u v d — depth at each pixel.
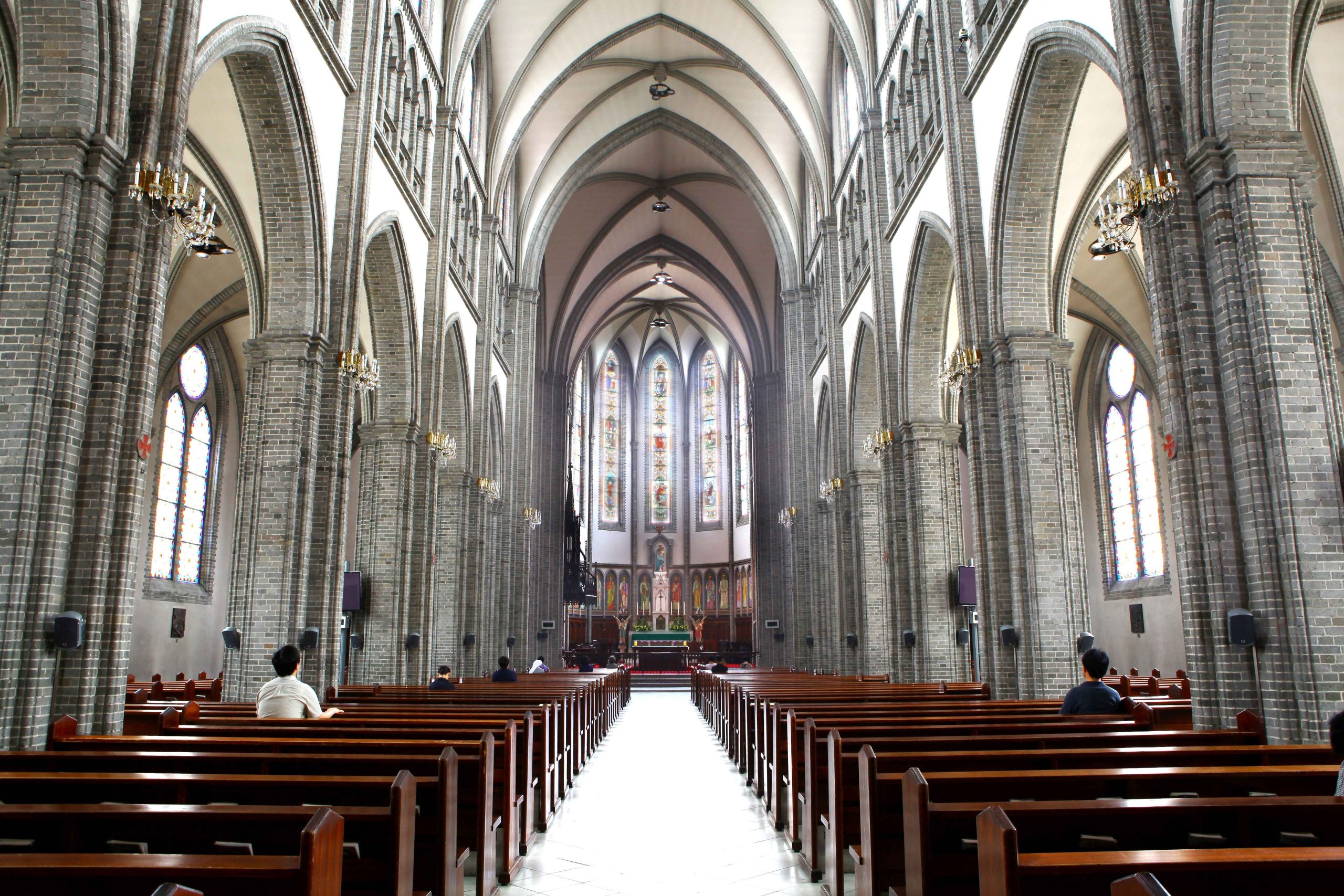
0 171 9.83
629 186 43.28
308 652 14.89
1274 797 4.63
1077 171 17.09
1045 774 5.61
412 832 4.99
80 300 9.62
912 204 22.11
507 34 30.11
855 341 28.94
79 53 9.83
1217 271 10.04
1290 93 10.20
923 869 4.74
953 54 18.55
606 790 12.85
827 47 31.50
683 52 34.19
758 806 11.63
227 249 11.49
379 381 18.89
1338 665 9.09
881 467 24.72
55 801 5.69
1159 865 3.44
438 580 27.16
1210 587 9.80
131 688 19.00
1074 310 28.31
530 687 19.09
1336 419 9.55
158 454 28.08
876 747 7.72
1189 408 10.12
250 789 5.72
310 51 15.38
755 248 46.50
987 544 16.44
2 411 9.29
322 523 15.70
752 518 48.25
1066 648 15.47
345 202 16.80
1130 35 11.05
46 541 9.24
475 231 29.48
